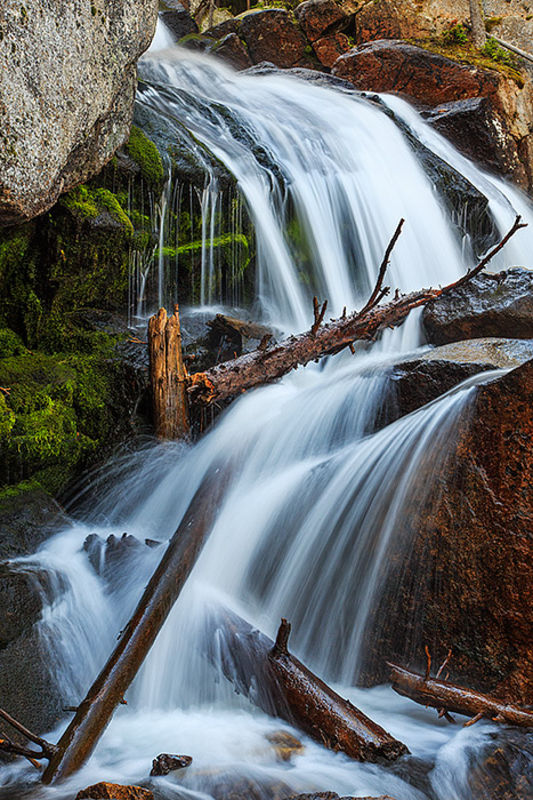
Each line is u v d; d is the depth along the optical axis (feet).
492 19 51.80
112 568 14.14
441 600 12.30
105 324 20.92
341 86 40.34
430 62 42.91
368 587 12.91
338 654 12.90
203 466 16.75
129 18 19.51
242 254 25.08
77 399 18.06
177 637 12.36
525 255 34.42
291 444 16.88
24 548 14.58
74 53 16.55
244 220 25.27
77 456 17.38
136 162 22.68
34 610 12.57
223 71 41.16
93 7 17.40
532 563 11.71
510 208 35.09
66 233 20.11
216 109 30.17
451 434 13.03
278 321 25.88
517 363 16.06
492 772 9.61
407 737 10.82
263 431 17.33
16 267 20.26
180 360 17.20
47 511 16.02
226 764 9.87
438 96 42.80
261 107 34.06
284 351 18.25
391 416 16.21
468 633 12.06
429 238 30.48
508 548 11.94
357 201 29.35
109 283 21.76
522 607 11.68
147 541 14.69
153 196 23.13
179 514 16.25
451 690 10.84
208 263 24.32
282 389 19.85
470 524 12.34
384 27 48.11
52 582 13.29
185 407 17.26
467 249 32.17
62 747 9.55
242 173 26.17
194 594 12.80
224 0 60.95
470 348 17.34
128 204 22.67
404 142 33.83
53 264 20.24
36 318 20.31
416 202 31.04
